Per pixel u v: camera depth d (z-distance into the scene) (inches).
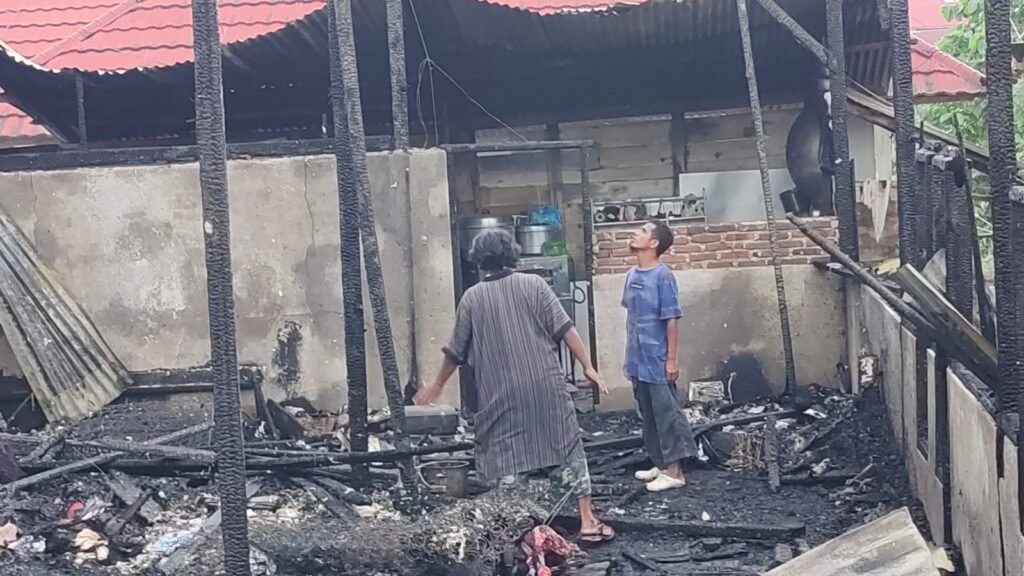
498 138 424.5
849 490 243.0
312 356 307.9
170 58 356.5
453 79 385.4
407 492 221.1
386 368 221.0
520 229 382.6
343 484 236.4
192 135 429.7
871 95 348.8
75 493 219.6
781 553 201.9
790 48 364.2
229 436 135.0
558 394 204.5
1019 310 132.2
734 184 417.7
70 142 411.2
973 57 452.8
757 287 339.0
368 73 379.6
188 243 307.0
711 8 313.7
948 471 187.8
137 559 196.4
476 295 205.3
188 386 302.0
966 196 179.0
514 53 358.0
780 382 337.7
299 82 376.2
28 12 470.0
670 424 250.7
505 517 200.1
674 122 417.4
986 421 153.4
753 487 251.4
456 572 191.2
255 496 227.6
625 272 341.7
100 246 307.1
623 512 232.7
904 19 219.5
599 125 422.6
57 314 299.3
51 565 190.7
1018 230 132.3
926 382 212.4
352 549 194.9
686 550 209.3
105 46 362.6
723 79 400.5
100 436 273.4
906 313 172.2
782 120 414.6
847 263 179.2
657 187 421.7
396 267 306.2
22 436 270.1
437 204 304.8
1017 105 415.5
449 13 317.7
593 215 378.6
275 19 375.2
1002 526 143.5
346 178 230.7
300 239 306.5
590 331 343.3
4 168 307.7
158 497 223.8
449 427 283.1
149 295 307.6
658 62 374.6
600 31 332.8
